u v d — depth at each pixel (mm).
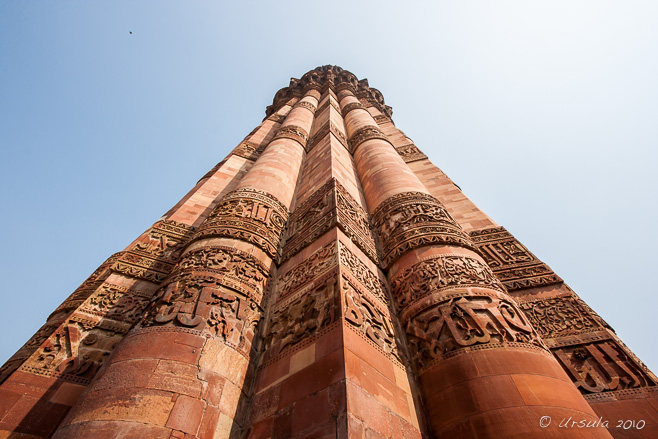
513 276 10305
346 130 25016
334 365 5508
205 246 9383
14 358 8758
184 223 13594
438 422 5797
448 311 7398
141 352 6051
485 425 5215
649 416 5875
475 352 6348
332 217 10141
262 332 7824
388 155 16906
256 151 22797
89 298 9125
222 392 5906
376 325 7238
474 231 13000
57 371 7238
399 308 8523
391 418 5348
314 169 16219
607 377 6805
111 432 4746
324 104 30344
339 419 4605
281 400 5754
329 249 8875
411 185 13414
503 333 6699
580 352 7516
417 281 8664
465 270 8531
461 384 5945
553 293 9398
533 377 5785
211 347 6410
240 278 8438
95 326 8492
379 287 8977
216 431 5367
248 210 11422
